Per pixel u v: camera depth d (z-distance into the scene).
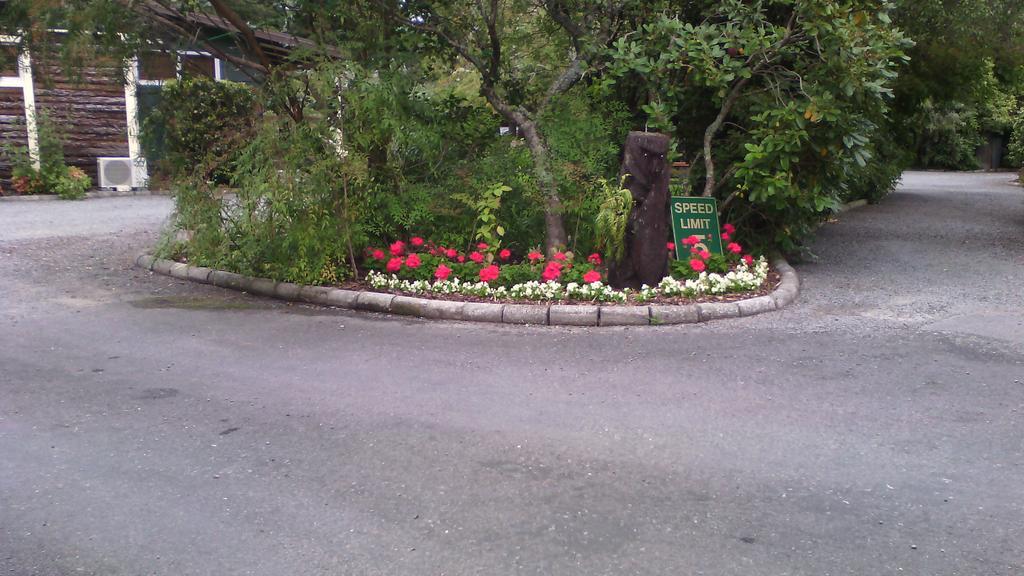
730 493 3.75
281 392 5.18
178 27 9.10
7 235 11.73
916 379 5.43
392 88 8.35
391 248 8.39
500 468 4.02
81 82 9.12
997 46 14.79
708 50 8.62
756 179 8.98
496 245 8.33
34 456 4.15
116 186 18.39
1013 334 6.59
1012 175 35.69
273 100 8.54
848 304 7.80
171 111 9.72
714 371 5.63
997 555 3.22
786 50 8.88
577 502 3.66
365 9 8.66
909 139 19.88
